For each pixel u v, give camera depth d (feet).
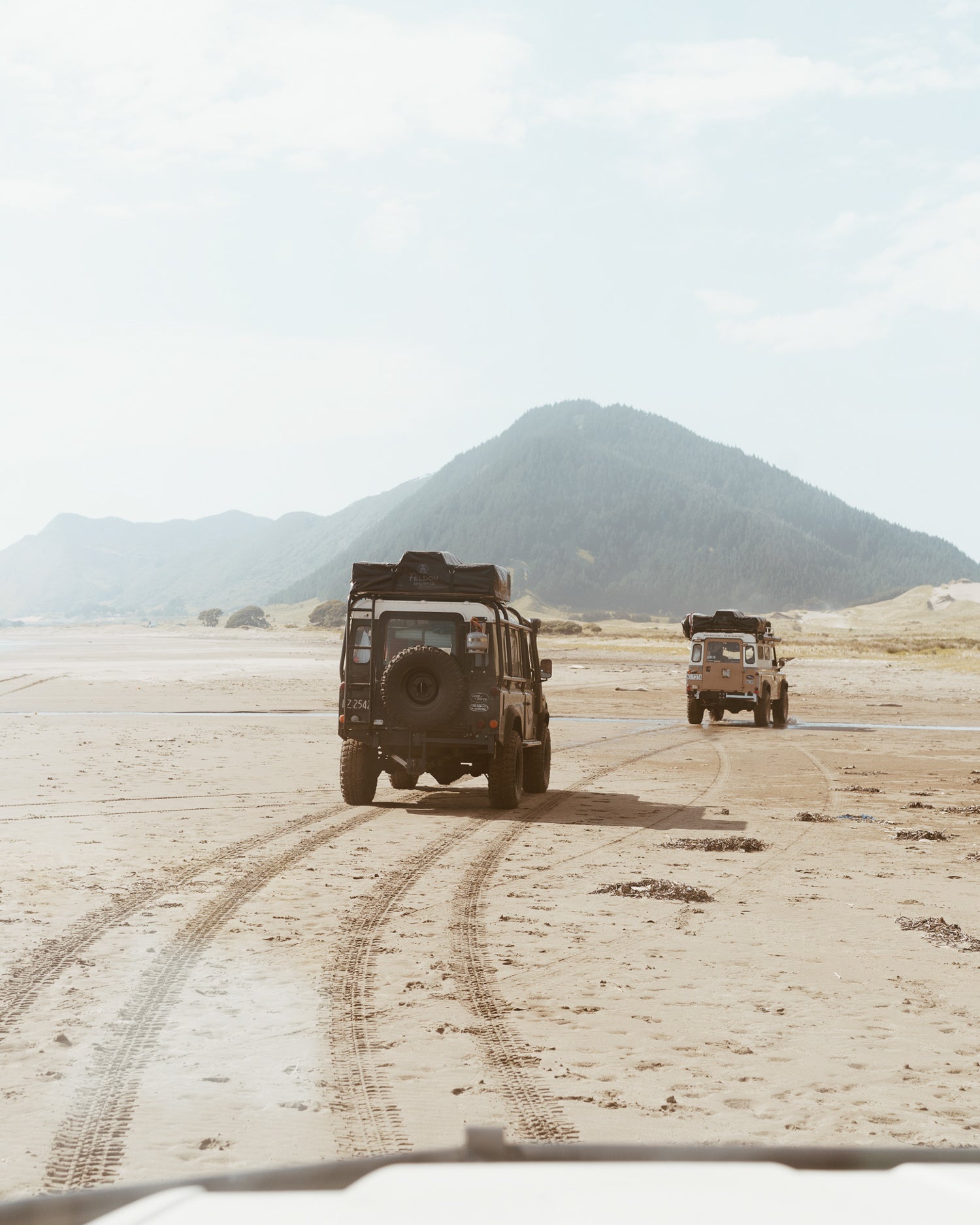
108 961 24.79
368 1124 15.94
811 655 339.57
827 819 50.03
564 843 42.88
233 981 23.44
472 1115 16.35
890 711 136.56
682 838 44.50
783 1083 17.93
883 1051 19.58
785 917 30.37
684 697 152.15
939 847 42.88
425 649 51.96
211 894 32.17
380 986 23.32
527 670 59.82
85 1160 14.55
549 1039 19.99
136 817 47.21
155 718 103.81
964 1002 22.63
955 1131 16.03
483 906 31.40
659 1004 22.31
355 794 53.01
